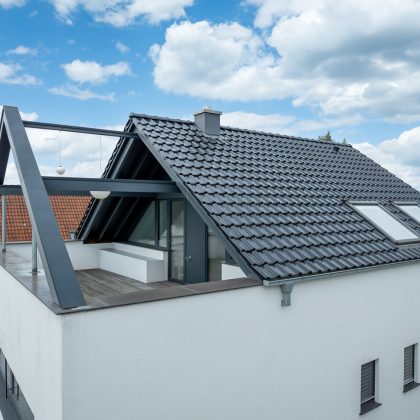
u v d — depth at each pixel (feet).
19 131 19.02
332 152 42.04
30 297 16.79
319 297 20.34
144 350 14.38
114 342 13.69
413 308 26.03
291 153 36.52
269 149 35.01
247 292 17.42
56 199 78.64
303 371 19.63
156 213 33.55
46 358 14.38
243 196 24.08
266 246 19.97
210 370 16.19
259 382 17.81
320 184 31.45
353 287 22.06
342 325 21.50
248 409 17.42
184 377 15.43
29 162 17.21
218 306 16.43
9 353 21.52
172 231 31.89
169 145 26.76
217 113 32.30
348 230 25.30
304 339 19.67
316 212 25.93
